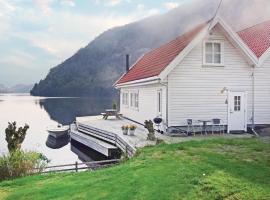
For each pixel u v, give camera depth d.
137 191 8.53
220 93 21.92
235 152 12.39
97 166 16.09
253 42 24.94
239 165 10.20
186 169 9.82
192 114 21.45
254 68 22.50
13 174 12.89
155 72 22.38
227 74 22.06
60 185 10.22
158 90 23.06
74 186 9.82
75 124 33.66
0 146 26.95
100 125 27.41
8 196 9.72
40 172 13.36
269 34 24.08
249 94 22.47
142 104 27.20
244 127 22.28
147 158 12.23
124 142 18.97
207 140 15.00
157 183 8.87
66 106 86.38
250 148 13.00
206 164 10.37
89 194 8.88
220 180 8.73
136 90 29.09
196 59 21.52
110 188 9.09
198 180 8.78
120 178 9.81
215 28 21.56
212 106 21.80
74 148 27.02
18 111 69.44
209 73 21.75
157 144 16.16
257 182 8.62
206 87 21.70
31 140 30.78
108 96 176.12
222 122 21.94
